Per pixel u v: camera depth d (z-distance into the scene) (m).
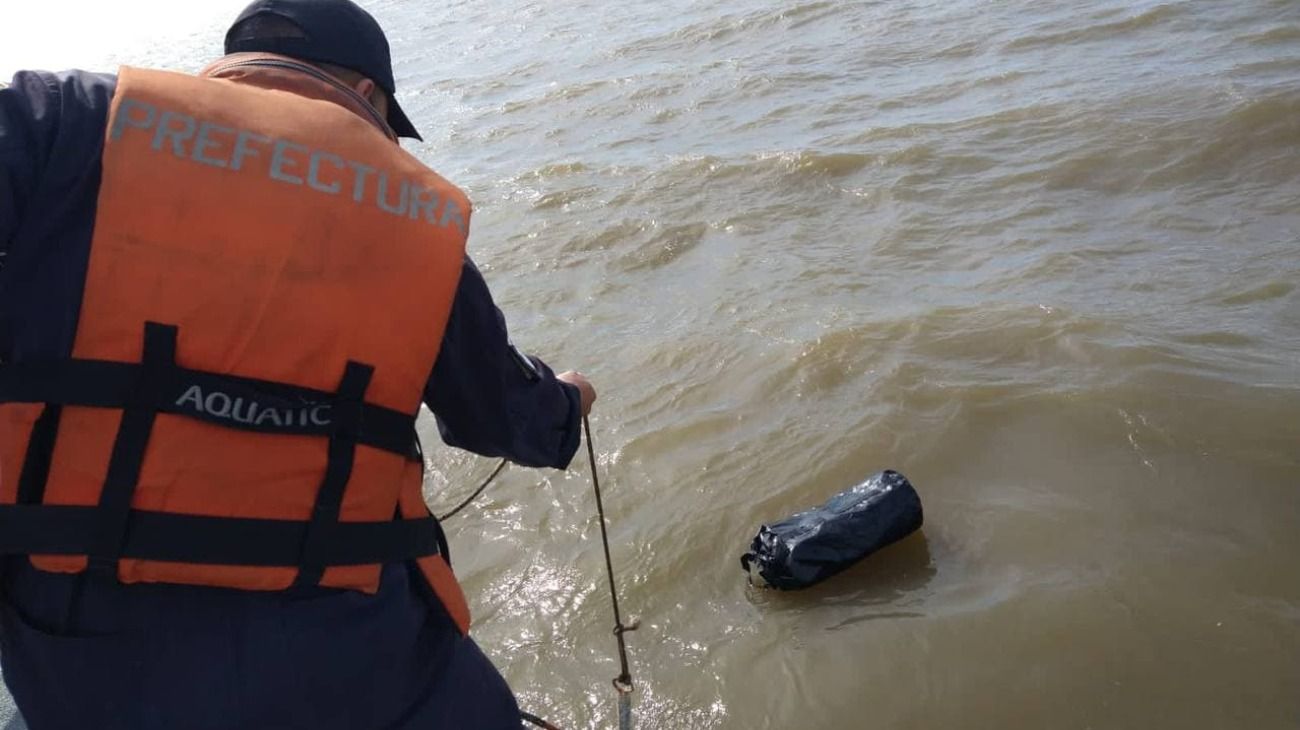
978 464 4.16
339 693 1.65
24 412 1.51
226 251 1.55
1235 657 3.12
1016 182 7.06
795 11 13.16
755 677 3.27
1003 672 3.16
